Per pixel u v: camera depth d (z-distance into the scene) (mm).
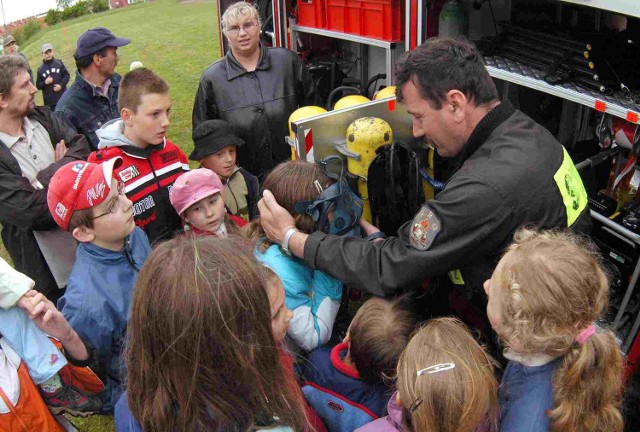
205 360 847
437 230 1535
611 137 2559
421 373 1141
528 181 1507
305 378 1663
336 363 1601
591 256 1147
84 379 1727
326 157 2504
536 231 1385
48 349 1633
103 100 3545
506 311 1124
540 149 1576
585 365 1084
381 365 1470
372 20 3344
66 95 3492
